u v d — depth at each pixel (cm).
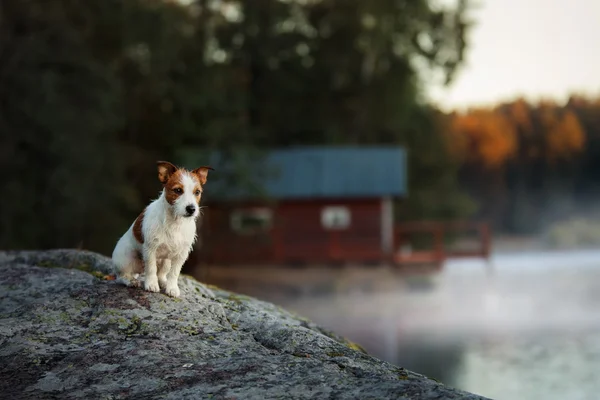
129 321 550
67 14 2850
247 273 3184
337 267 3294
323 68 4612
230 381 462
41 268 683
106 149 2775
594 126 9619
